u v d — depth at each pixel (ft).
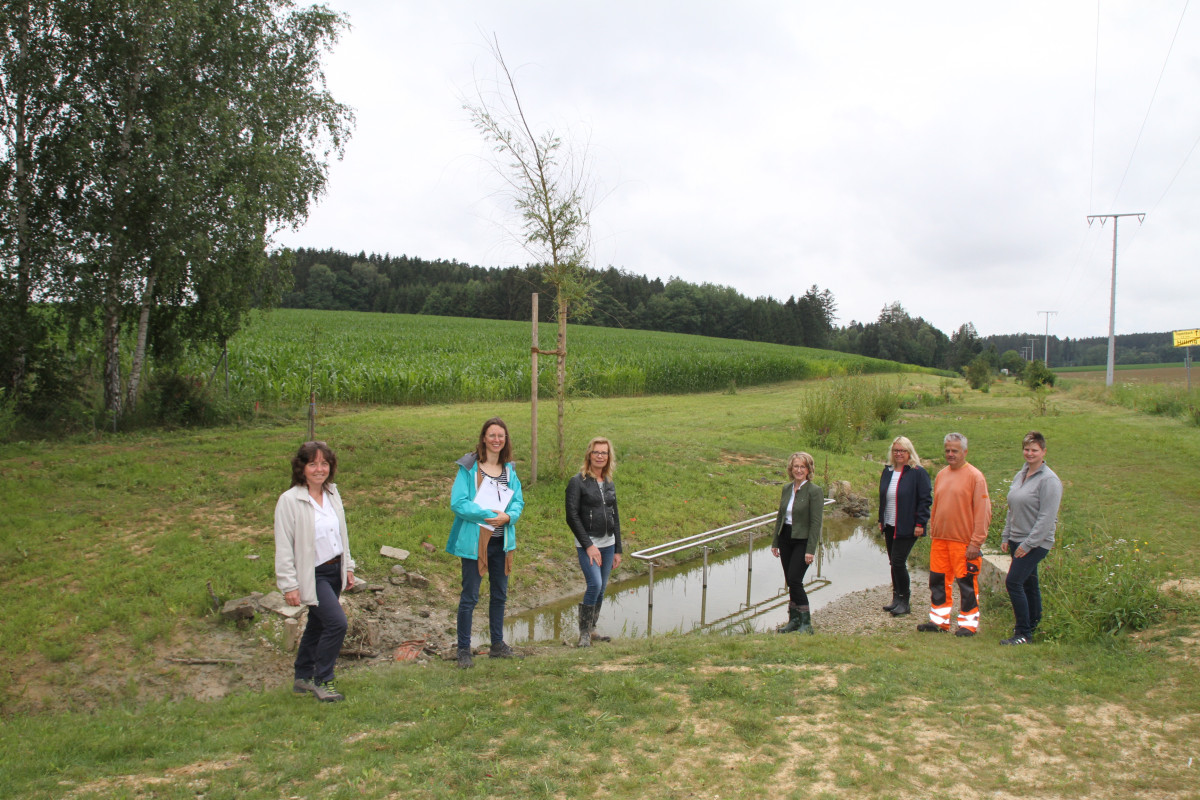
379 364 81.87
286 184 48.65
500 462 17.38
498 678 15.28
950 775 10.20
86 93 43.29
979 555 19.21
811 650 16.61
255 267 48.91
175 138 43.75
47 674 16.80
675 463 43.70
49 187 42.70
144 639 18.38
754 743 11.32
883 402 68.23
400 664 17.93
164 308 49.37
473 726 12.23
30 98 42.29
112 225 42.65
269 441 39.65
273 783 10.34
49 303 43.06
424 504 30.37
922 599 25.50
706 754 10.96
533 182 34.63
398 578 23.89
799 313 405.39
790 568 20.57
